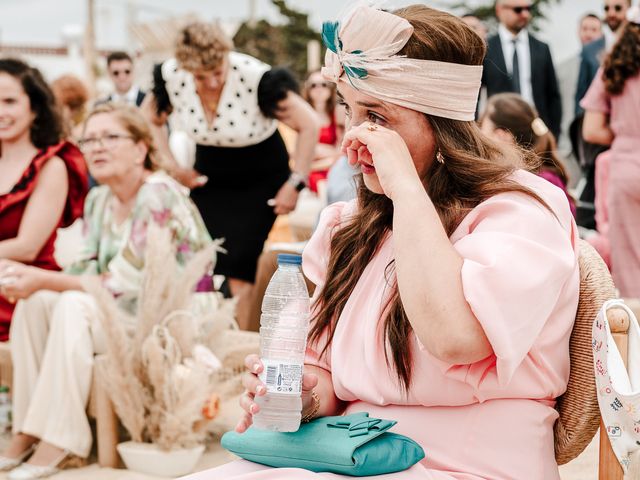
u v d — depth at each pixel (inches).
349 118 84.7
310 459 78.6
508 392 80.0
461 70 81.3
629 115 216.5
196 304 168.4
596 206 231.9
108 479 153.0
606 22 315.6
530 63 287.7
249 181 230.4
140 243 166.6
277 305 81.0
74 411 159.0
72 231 332.2
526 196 80.5
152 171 174.9
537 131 180.9
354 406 86.7
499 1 286.7
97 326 162.4
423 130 82.3
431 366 79.9
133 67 368.8
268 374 79.6
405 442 79.0
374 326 83.4
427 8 83.3
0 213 178.4
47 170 179.9
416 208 75.7
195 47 213.5
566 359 83.5
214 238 230.2
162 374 154.8
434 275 73.5
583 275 85.3
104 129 168.2
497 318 72.4
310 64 617.3
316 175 288.8
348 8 81.0
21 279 166.1
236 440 82.8
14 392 166.2
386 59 79.5
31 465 156.9
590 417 83.1
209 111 225.1
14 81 177.8
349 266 88.6
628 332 79.9
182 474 155.5
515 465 79.9
